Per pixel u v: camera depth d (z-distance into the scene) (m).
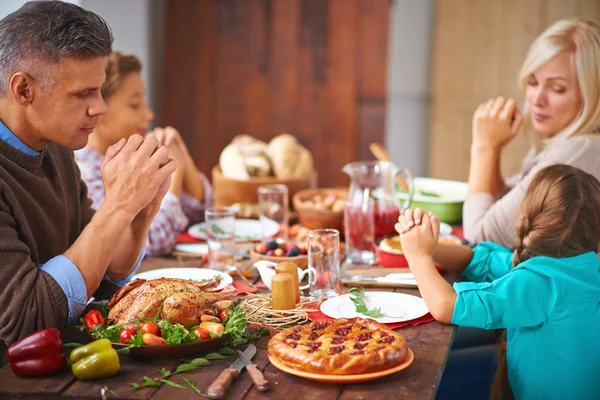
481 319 1.74
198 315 1.62
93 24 1.61
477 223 2.48
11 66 1.59
